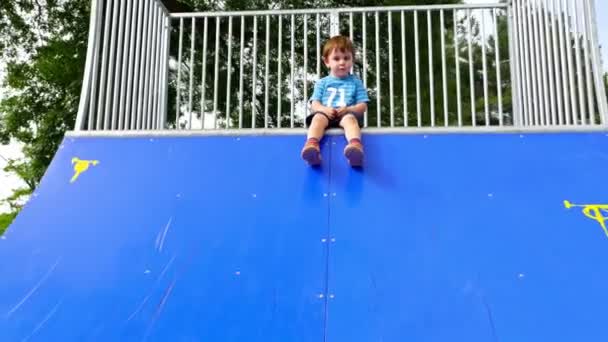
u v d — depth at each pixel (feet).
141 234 8.76
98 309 7.61
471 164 9.71
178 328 7.26
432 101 13.74
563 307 7.24
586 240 8.17
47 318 7.52
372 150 10.18
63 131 39.78
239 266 8.12
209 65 34.42
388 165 9.83
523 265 7.85
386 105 31.45
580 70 11.66
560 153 9.78
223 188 9.58
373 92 31.68
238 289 7.76
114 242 8.64
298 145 10.46
